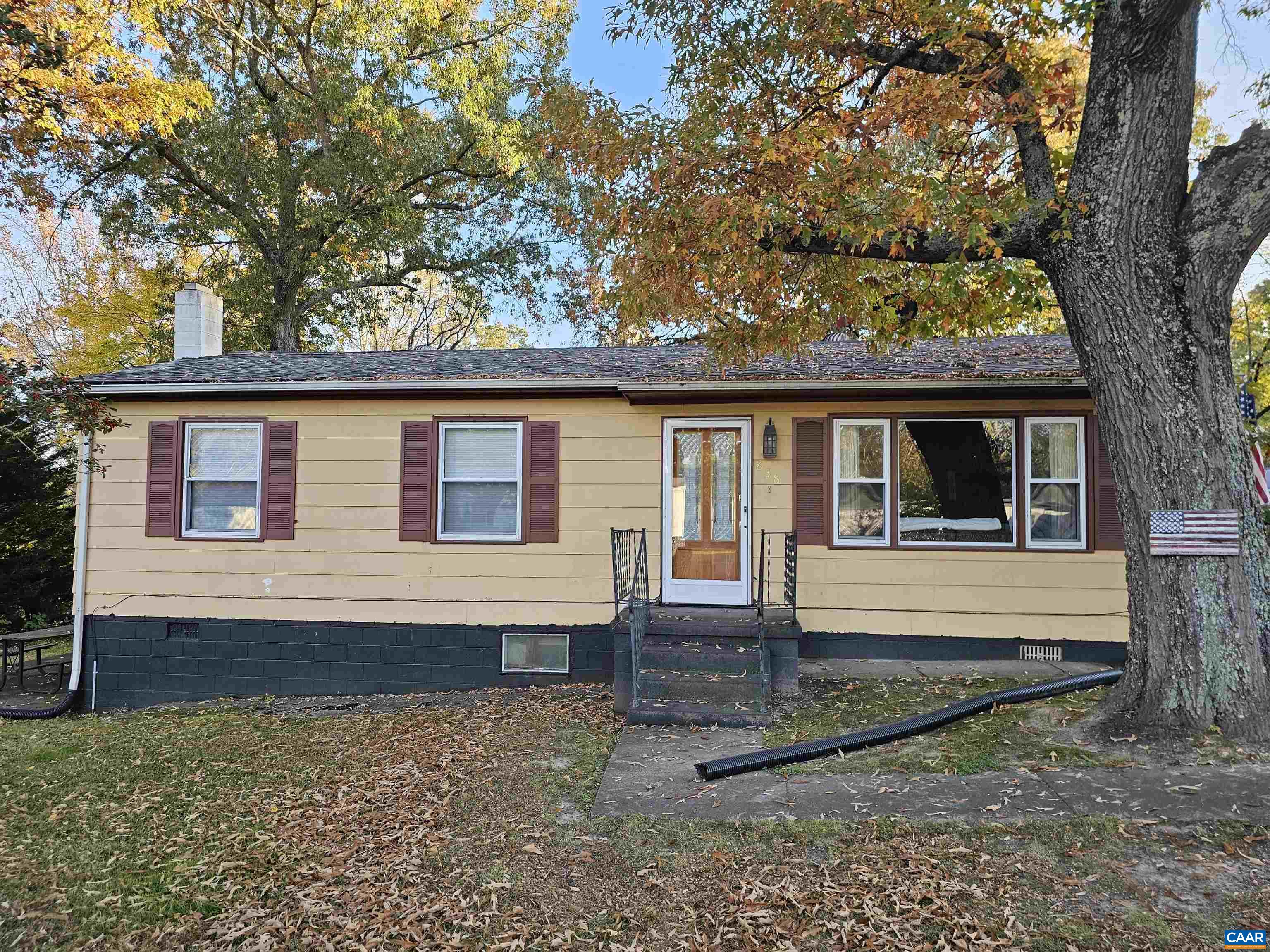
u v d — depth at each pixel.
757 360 7.87
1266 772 4.29
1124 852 3.69
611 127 6.80
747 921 3.33
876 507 8.34
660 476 8.59
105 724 7.85
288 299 20.58
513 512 8.82
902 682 7.22
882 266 7.52
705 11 7.13
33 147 16.31
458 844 4.23
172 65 18.75
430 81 21.16
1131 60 5.01
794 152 5.91
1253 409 7.94
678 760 5.41
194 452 9.11
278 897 3.75
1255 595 4.94
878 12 6.71
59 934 3.49
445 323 32.56
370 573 8.84
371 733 6.78
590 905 3.55
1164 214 5.08
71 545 13.53
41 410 7.77
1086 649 7.93
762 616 7.32
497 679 8.67
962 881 3.54
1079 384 7.53
